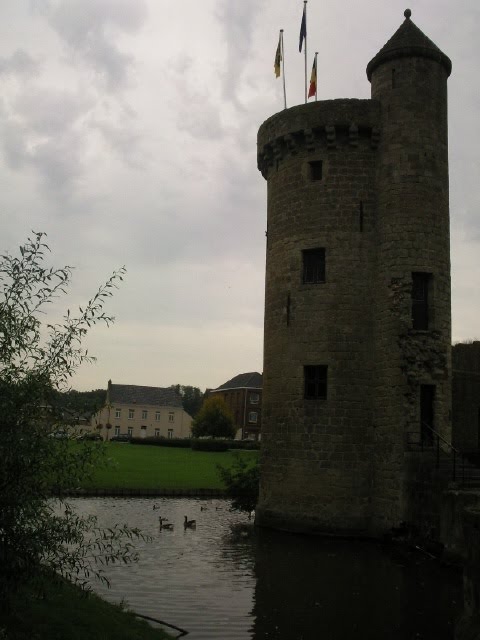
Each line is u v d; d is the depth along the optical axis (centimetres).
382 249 2450
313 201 2566
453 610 1404
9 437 935
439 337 2353
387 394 2334
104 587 1560
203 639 1206
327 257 2508
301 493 2417
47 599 1136
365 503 2347
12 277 1027
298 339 2517
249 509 2802
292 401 2497
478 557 1157
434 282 2388
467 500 1756
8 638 926
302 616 1356
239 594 1521
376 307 2450
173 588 1568
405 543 2119
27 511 966
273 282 2670
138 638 1107
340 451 2383
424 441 2284
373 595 1516
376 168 2534
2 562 952
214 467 5291
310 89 3022
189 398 19038
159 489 3744
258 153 2872
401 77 2494
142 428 13138
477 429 2897
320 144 2583
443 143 2511
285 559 1922
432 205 2428
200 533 2397
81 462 1026
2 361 1006
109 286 1250
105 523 2603
